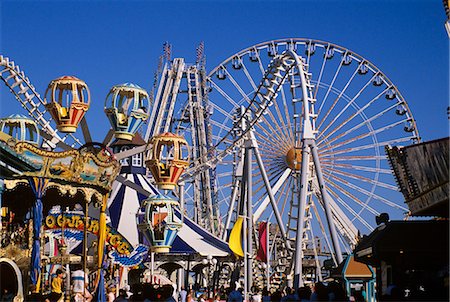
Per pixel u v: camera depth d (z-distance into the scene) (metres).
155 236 43.62
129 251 46.66
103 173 35.47
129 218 53.09
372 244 23.27
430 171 21.53
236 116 62.28
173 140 41.06
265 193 77.69
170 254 52.69
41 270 36.62
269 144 78.50
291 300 24.12
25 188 36.75
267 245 51.88
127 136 38.69
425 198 22.08
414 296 20.89
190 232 52.97
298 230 47.69
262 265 64.62
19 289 29.72
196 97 90.94
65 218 38.84
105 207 36.59
